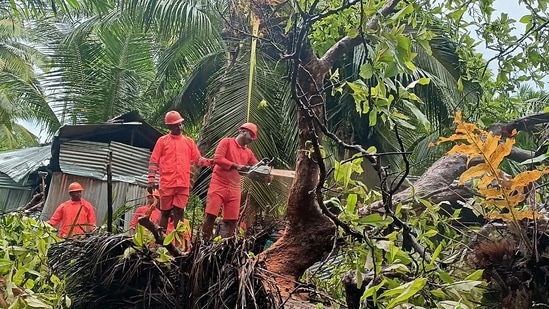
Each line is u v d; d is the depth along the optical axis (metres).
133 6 9.80
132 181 10.46
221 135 9.05
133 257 3.09
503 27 3.98
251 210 7.09
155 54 14.96
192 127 12.84
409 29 4.97
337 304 3.15
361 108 2.99
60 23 15.07
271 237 3.89
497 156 2.26
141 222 3.02
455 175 4.27
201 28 9.65
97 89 14.80
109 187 3.59
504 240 2.44
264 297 2.77
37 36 15.44
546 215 2.55
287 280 2.96
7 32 17.33
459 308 2.02
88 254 3.21
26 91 15.80
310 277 3.33
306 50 3.41
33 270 3.09
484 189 2.34
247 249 2.98
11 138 18.41
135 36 14.16
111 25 12.80
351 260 3.36
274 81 9.48
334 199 2.90
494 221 2.95
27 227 3.79
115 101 14.82
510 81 4.20
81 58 14.72
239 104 9.18
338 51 3.48
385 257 2.64
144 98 15.13
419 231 3.04
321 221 3.46
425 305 2.54
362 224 2.73
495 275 2.38
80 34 13.46
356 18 3.75
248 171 4.93
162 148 5.75
